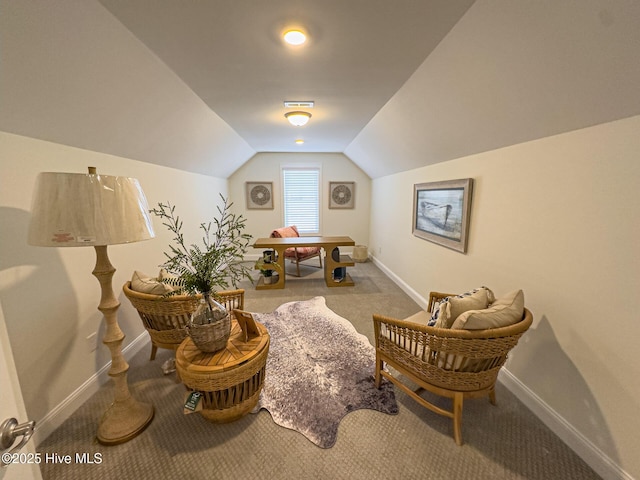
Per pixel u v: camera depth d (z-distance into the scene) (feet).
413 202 11.39
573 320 4.76
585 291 4.54
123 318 7.34
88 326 6.00
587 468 4.40
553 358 5.12
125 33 4.79
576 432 4.68
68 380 5.48
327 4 4.22
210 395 4.80
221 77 6.74
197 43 5.24
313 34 5.00
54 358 5.20
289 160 17.98
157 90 6.66
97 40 4.53
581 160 4.52
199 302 5.47
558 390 5.02
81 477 4.27
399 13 4.40
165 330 6.34
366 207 18.95
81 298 5.83
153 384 6.36
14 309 4.57
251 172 17.90
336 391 6.07
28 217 4.81
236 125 11.14
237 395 4.99
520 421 5.29
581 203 4.55
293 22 4.64
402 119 8.94
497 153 6.56
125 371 5.08
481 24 4.36
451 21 4.60
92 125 5.90
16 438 1.96
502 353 4.52
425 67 6.10
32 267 4.85
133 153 7.93
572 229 4.73
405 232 12.68
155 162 9.32
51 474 4.30
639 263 3.79
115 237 3.89
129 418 5.08
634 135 3.76
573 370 4.75
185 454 4.64
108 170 7.02
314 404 5.70
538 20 3.70
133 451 4.69
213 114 9.58
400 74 6.59
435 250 9.76
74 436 4.99
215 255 5.07
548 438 4.93
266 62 6.02
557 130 4.89
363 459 4.55
